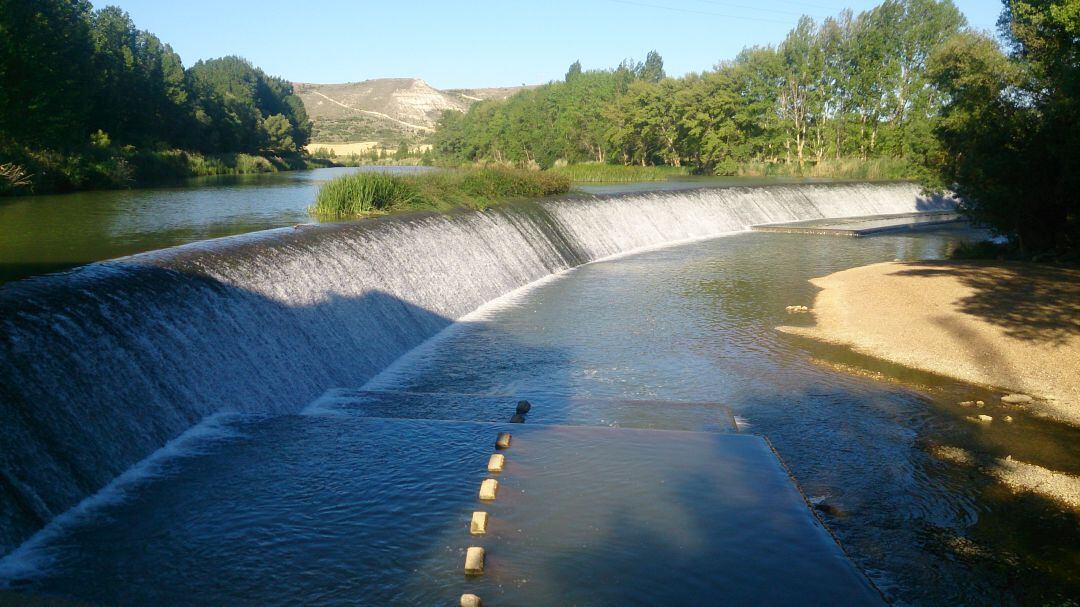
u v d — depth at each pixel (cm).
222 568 800
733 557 837
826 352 1886
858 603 761
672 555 837
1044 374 1667
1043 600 904
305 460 1081
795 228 4353
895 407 1521
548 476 1034
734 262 3253
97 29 7344
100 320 1161
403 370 1741
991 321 2005
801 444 1345
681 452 1134
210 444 1136
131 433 1079
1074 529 1062
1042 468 1250
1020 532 1055
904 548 1013
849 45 7769
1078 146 2556
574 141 10562
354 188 2634
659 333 2058
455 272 2366
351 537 863
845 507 1121
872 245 3775
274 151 11356
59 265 1608
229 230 2264
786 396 1581
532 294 2569
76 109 5269
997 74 3494
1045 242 2958
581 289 2658
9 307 1063
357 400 1461
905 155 7262
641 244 3753
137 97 7100
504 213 2992
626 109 9119
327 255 1850
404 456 1099
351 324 1758
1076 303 2117
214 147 8638
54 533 870
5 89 4097
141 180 5644
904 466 1259
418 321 2025
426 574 790
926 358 1808
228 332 1401
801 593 773
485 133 11919
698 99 8338
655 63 11669
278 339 1513
